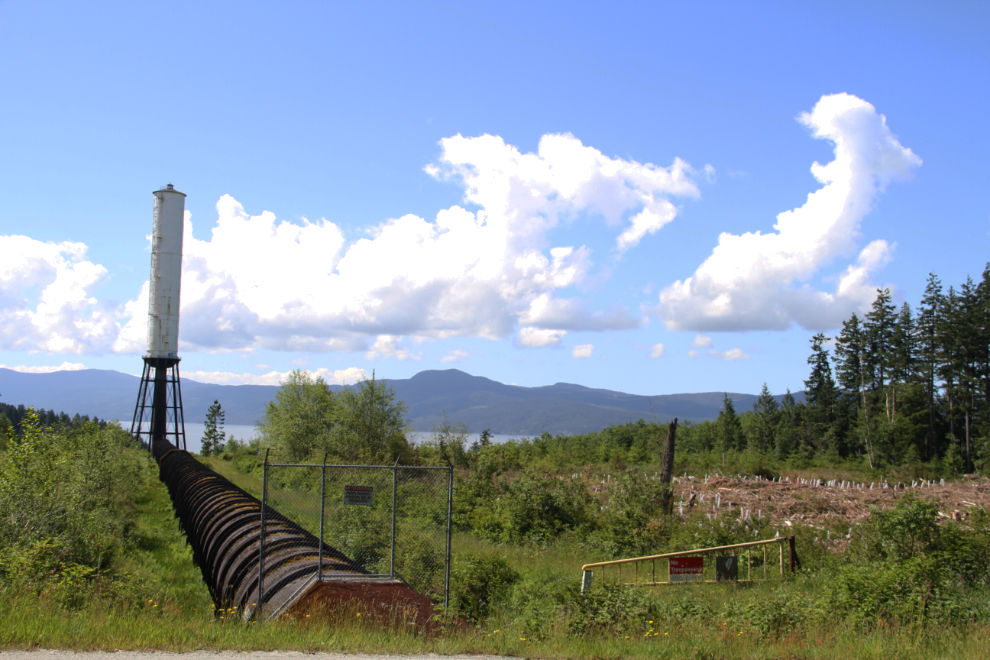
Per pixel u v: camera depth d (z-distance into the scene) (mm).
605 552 20953
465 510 25641
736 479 38625
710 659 8070
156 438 59938
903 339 78875
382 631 8234
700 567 15164
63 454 17875
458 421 44031
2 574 10672
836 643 8852
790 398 91812
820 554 18359
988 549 13422
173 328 61844
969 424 65500
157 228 62062
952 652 8234
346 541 16234
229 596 10898
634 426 73875
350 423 40688
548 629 9758
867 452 69250
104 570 13297
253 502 16656
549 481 26344
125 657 6926
